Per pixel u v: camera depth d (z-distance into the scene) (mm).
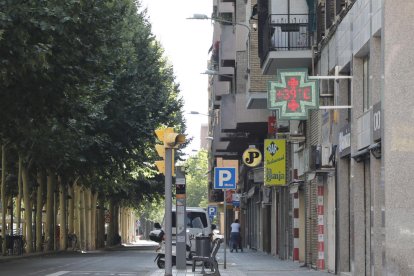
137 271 34250
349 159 29266
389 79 21766
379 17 22797
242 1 57562
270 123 49125
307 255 38094
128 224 140375
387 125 21734
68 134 46375
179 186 32500
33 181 67688
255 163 53781
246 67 52531
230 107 56406
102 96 49625
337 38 29766
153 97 58969
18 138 39438
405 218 21391
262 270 34844
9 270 34750
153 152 60938
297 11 37000
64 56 31109
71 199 71312
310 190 37688
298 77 25234
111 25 36094
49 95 33562
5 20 27047
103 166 58062
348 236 29359
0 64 27641
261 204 66375
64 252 64750
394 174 21594
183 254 32625
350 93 28953
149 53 58906
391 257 21500
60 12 28453
